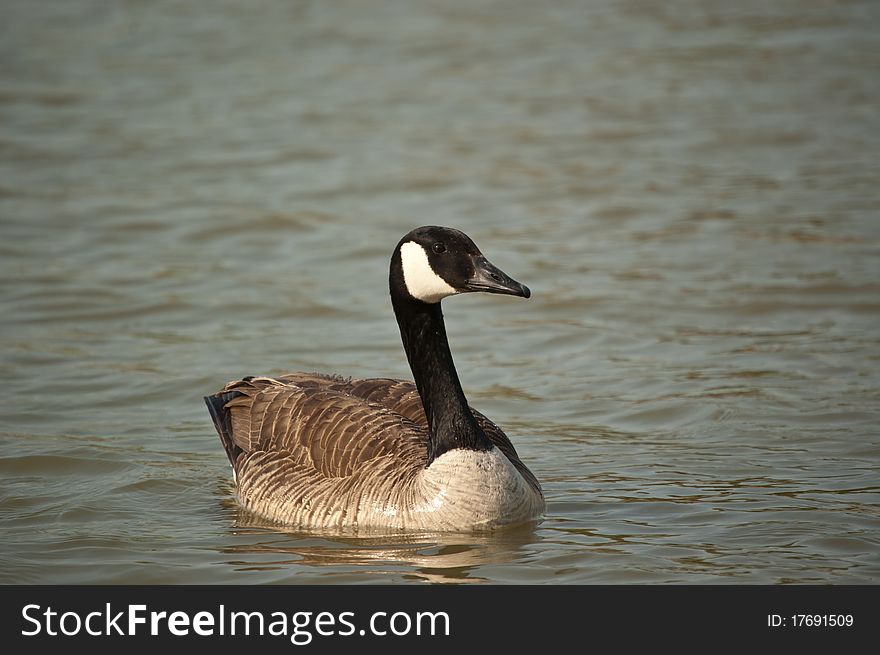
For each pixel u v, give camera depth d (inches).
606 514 462.0
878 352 649.6
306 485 459.5
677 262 821.9
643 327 714.2
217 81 1332.4
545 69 1354.6
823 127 1118.4
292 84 1317.7
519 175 1032.8
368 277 820.6
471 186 1010.1
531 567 412.2
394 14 1628.9
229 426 506.0
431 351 447.2
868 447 524.1
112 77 1348.4
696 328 707.4
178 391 629.9
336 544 438.3
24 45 1485.0
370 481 449.4
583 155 1077.8
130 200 979.3
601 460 528.4
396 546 434.6
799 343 671.8
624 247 860.0
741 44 1418.6
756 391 603.2
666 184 992.9
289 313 753.0
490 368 663.1
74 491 502.9
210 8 1689.2
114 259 854.5
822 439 537.6
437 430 445.7
